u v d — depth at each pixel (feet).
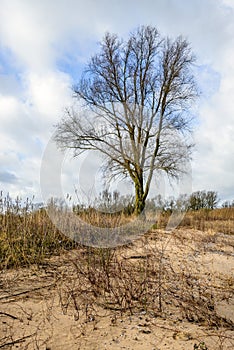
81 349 8.06
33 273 14.24
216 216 48.91
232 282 14.30
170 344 8.31
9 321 9.54
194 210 54.75
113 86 51.42
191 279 14.16
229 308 11.19
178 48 53.36
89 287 11.98
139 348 8.11
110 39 52.85
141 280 12.69
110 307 10.84
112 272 12.84
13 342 8.34
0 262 15.43
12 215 19.84
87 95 49.88
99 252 15.44
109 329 9.23
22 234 18.31
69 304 10.90
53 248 18.48
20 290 12.16
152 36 53.26
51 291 12.07
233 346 8.20
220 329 9.36
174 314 10.50
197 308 10.86
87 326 9.39
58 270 14.58
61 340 8.53
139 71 52.11
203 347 8.06
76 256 15.42
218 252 21.39
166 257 17.93
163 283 12.93
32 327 9.23
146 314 10.39
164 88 52.19
